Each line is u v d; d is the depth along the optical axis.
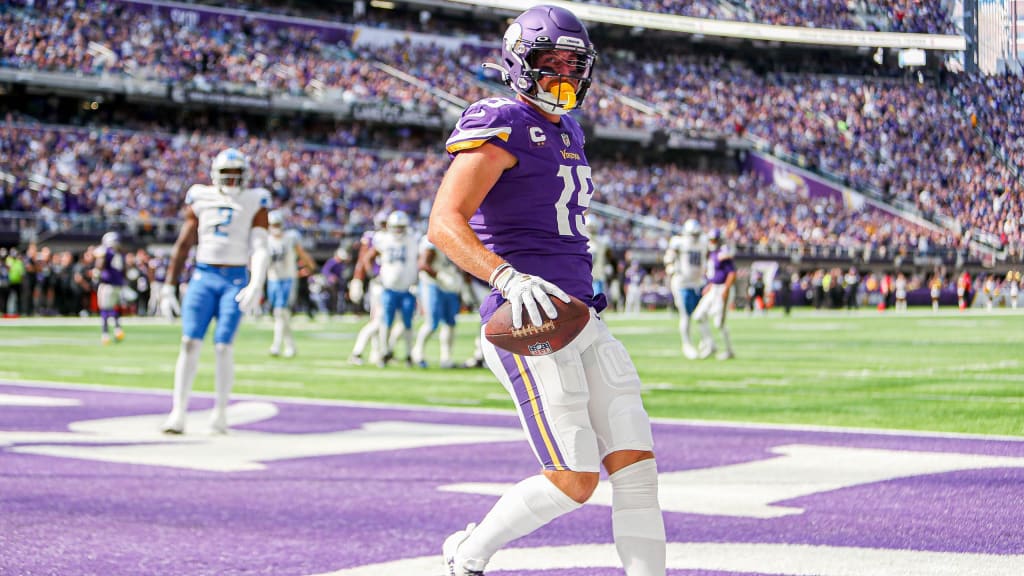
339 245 97.19
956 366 36.09
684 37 95.62
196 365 20.81
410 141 119.62
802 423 21.56
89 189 92.19
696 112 101.44
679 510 13.32
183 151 101.94
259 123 114.56
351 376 33.62
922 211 34.00
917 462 16.48
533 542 12.02
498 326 7.91
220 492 14.83
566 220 8.72
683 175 113.44
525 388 8.29
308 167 106.81
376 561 11.14
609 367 8.48
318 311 88.94
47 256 79.81
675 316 90.19
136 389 29.34
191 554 11.45
